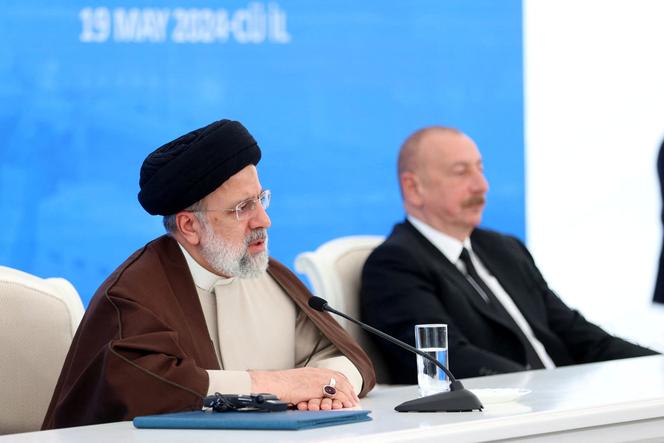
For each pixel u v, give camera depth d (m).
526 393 6.54
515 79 15.36
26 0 13.34
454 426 5.63
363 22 14.70
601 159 15.88
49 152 13.48
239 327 8.04
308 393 6.81
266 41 14.30
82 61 13.59
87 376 6.95
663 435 6.30
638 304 15.95
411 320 10.86
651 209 16.02
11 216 13.35
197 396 6.69
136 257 7.70
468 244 12.18
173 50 13.92
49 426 7.27
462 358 10.62
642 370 8.21
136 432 5.98
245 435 5.63
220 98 14.12
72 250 13.59
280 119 14.38
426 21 14.95
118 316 7.18
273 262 8.45
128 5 13.74
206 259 7.79
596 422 6.02
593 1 15.77
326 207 14.61
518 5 15.35
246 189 7.74
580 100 15.77
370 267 11.21
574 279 15.73
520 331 11.72
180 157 7.63
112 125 13.71
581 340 12.23
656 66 16.09
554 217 15.64
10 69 13.30
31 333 8.20
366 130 14.76
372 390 8.15
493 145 15.27
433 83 15.00
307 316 8.38
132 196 13.84
